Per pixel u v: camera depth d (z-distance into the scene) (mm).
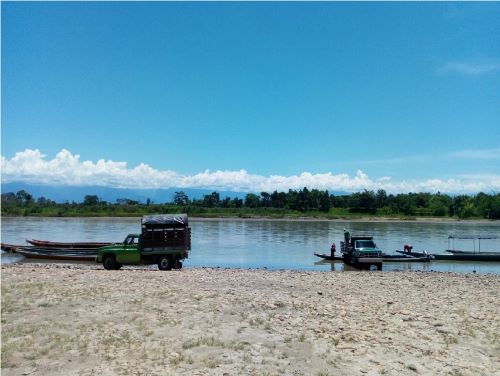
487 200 146375
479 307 18828
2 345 12148
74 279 24000
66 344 12344
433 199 163250
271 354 11914
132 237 32031
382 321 15688
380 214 154125
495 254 46062
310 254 49219
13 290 19609
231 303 18000
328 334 13797
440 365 11539
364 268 36531
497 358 12258
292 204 167250
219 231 87750
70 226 93688
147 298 18578
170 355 11609
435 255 45312
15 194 176625
